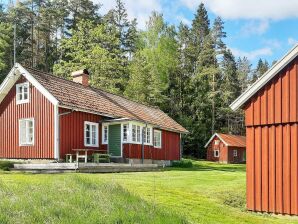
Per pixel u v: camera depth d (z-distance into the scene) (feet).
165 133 123.54
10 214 29.43
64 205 31.78
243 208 49.73
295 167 46.88
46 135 84.33
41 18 230.48
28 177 48.65
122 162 95.45
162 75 221.05
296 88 47.21
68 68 178.70
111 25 240.32
